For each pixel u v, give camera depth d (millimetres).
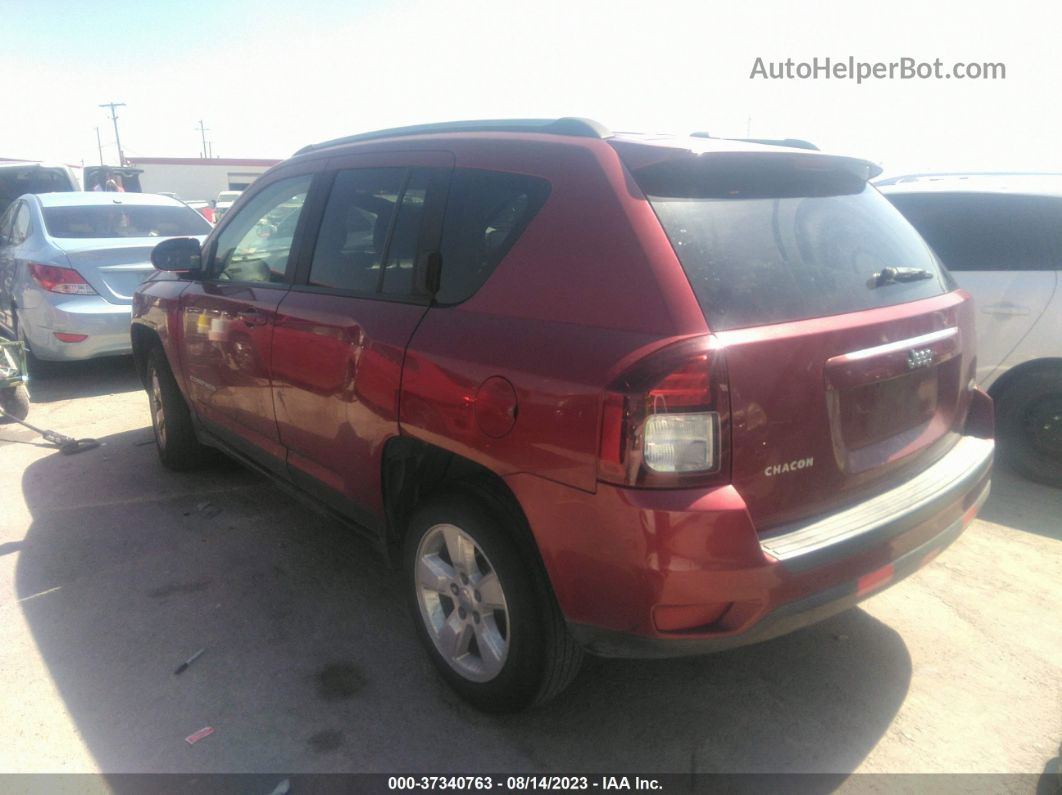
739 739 2697
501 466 2438
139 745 2662
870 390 2512
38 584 3734
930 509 2557
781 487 2285
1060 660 3113
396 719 2793
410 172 3092
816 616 2318
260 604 3549
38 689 2957
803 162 2699
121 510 4566
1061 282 4727
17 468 5266
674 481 2113
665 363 2098
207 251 4387
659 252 2252
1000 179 5266
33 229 7711
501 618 2689
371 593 3650
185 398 4703
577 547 2260
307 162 3770
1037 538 4148
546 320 2408
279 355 3496
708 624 2217
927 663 3104
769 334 2229
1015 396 4879
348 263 3264
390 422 2855
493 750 2646
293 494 3781
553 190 2545
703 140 2676
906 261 2951
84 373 8250
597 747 2662
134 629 3352
